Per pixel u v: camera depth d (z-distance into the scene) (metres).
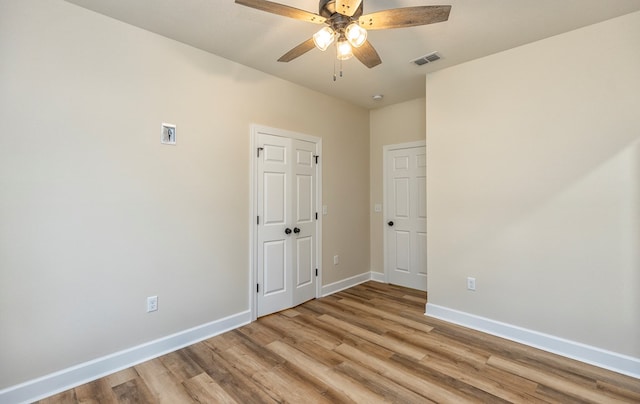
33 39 1.87
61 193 1.96
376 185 4.46
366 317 3.10
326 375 2.08
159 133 2.38
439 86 3.04
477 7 2.02
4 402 1.75
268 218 3.17
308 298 3.59
